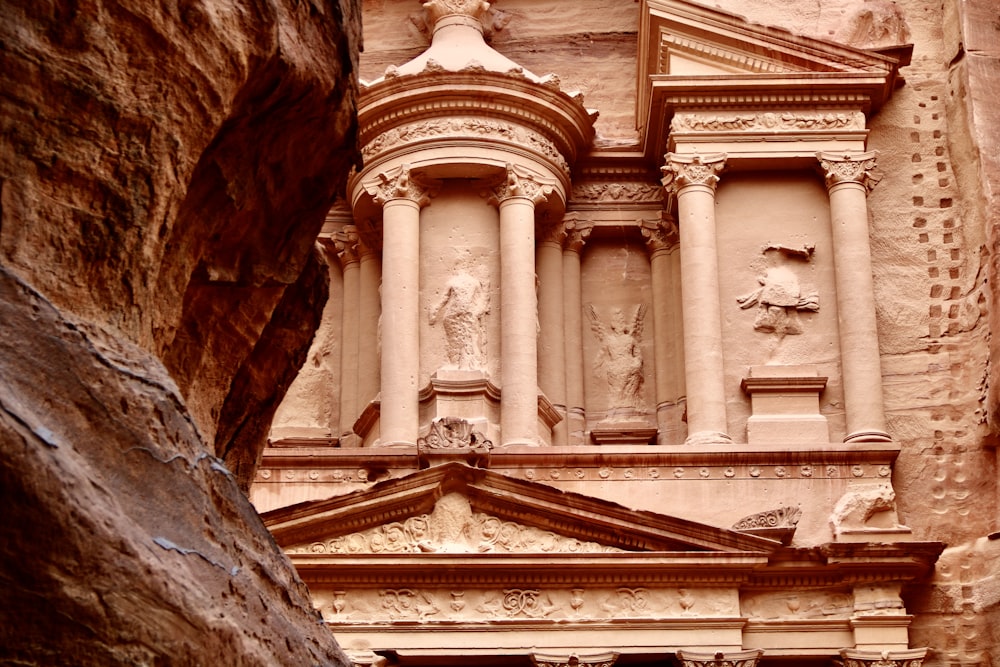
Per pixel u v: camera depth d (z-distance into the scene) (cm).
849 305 2981
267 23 793
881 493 2786
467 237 3119
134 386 657
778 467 2827
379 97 3122
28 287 619
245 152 862
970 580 2792
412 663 2614
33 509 548
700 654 2591
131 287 738
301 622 773
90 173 709
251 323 947
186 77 747
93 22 700
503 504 2667
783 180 3112
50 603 555
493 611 2617
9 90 674
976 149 3100
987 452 2916
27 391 600
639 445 2917
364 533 2653
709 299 2989
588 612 2623
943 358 3009
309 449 2847
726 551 2623
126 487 632
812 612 2673
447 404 2969
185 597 614
